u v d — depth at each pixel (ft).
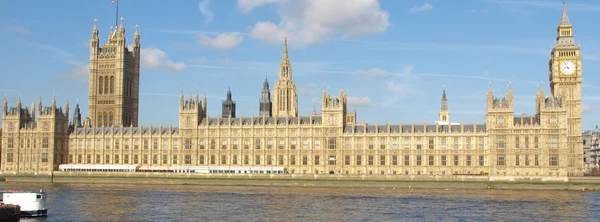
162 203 610.24
